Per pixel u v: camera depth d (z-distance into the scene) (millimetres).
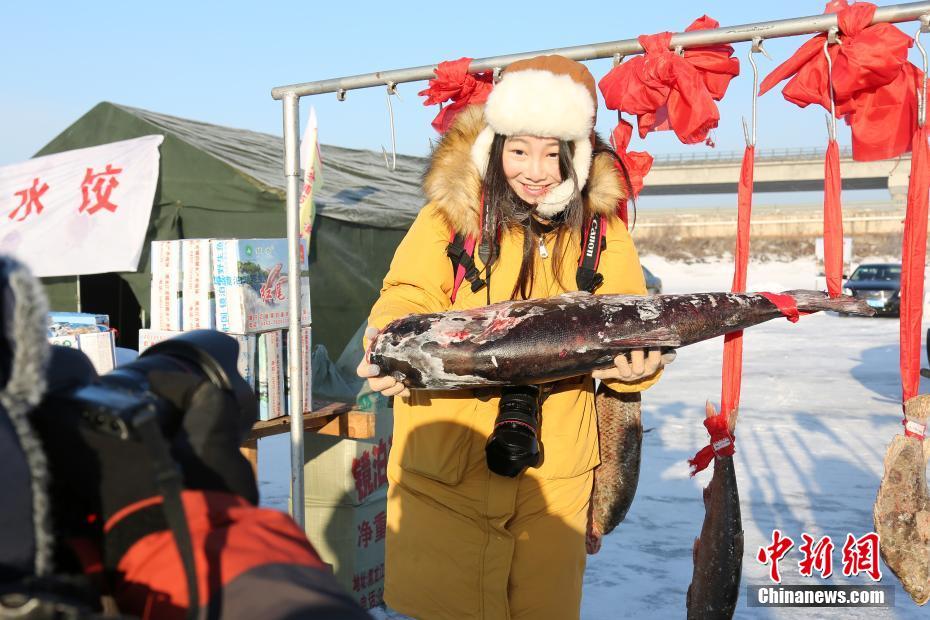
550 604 2197
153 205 5016
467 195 2160
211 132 5949
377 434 3844
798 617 3680
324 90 3062
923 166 2043
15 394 732
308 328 3621
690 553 4520
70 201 5176
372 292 5469
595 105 2205
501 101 2082
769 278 43250
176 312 3441
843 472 6004
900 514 2012
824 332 16391
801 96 2180
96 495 830
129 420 788
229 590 757
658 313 1973
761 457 6453
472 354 1901
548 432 2184
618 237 2303
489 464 2006
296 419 3191
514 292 2188
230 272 3311
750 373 11102
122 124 5449
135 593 797
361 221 5383
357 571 3709
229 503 891
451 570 2154
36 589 690
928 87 2049
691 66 2293
